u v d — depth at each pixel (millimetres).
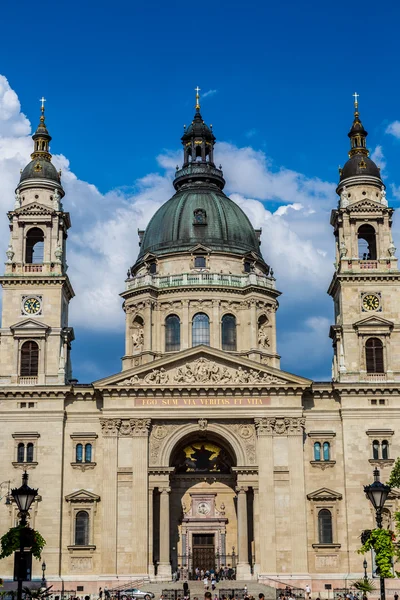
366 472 110125
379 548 70062
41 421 111188
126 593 97750
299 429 110750
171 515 115750
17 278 115750
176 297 129000
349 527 108250
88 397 112812
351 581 106250
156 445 110750
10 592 78562
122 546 107000
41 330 114312
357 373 113688
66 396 112500
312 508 109625
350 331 115312
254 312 128500
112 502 108062
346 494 109375
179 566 113812
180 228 136000
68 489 109750
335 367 118250
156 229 138375
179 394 111625
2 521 107875
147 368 111625
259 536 107625
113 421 110312
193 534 115562
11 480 109188
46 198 119812
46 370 113688
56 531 107562
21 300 116000
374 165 122250
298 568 106375
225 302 129250
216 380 111812
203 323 128375
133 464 109312
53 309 115812
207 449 117250
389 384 112062
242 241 136500
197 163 145500
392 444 111000
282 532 107688
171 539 114938
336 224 122188
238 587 101875
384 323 114750
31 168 121688
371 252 121938
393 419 111875
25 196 119938
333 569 107625
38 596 78875
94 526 108500
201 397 111625
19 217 118500
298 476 109250
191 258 132375
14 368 113062
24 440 110625
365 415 111875
